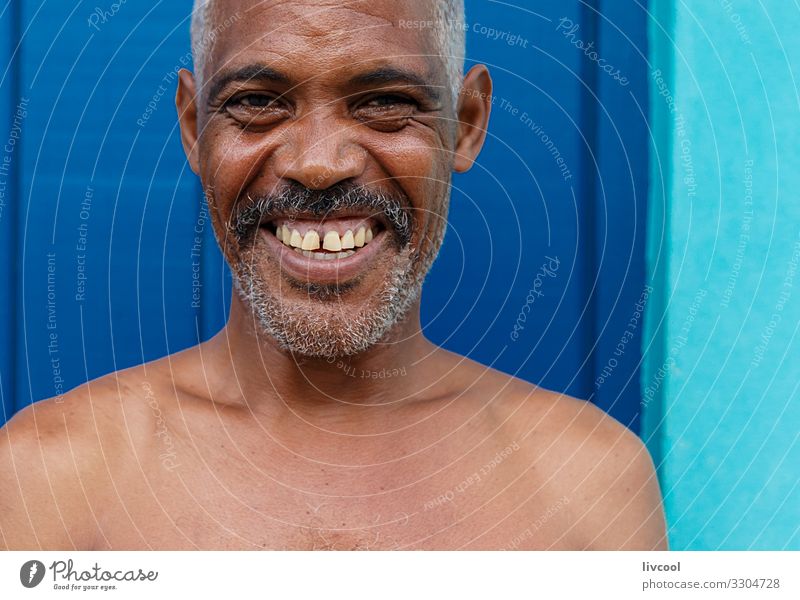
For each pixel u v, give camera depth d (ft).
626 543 3.57
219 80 3.14
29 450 3.37
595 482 3.57
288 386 3.38
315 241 3.18
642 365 4.66
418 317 3.49
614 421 3.77
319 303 3.20
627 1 4.59
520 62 4.60
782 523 4.66
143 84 4.59
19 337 4.57
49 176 4.56
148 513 3.31
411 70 3.08
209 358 3.59
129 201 4.60
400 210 3.19
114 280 4.60
